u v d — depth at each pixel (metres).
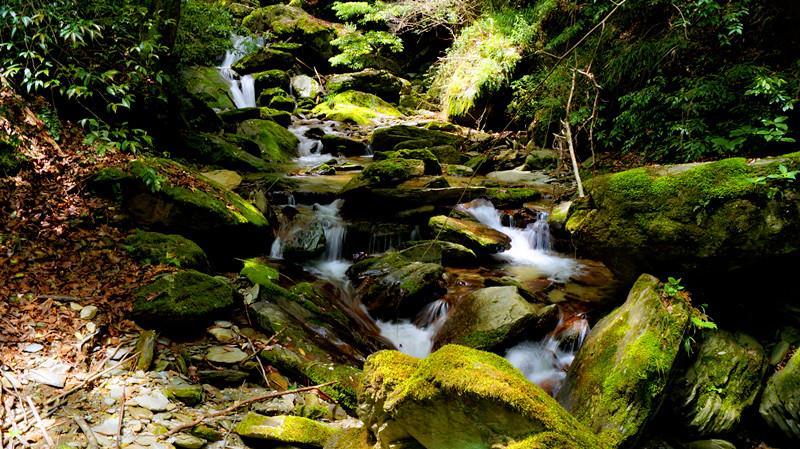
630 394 3.12
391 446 2.12
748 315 3.72
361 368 3.84
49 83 4.52
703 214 3.46
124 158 5.43
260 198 6.21
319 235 6.05
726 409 3.28
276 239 5.99
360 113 14.05
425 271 5.06
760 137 5.62
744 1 6.00
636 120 7.48
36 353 3.04
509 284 5.21
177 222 4.88
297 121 13.30
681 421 3.33
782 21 6.09
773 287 3.63
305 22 17.62
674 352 3.25
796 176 3.21
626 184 3.89
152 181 4.71
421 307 4.95
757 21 6.32
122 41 6.18
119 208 4.80
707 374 3.40
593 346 3.67
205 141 8.07
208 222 4.97
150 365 3.22
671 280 3.65
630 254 3.84
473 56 13.80
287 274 5.32
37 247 3.99
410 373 2.08
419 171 7.38
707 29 6.98
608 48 8.66
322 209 6.93
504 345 4.14
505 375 1.81
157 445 2.56
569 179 8.37
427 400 1.87
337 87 15.59
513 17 13.19
